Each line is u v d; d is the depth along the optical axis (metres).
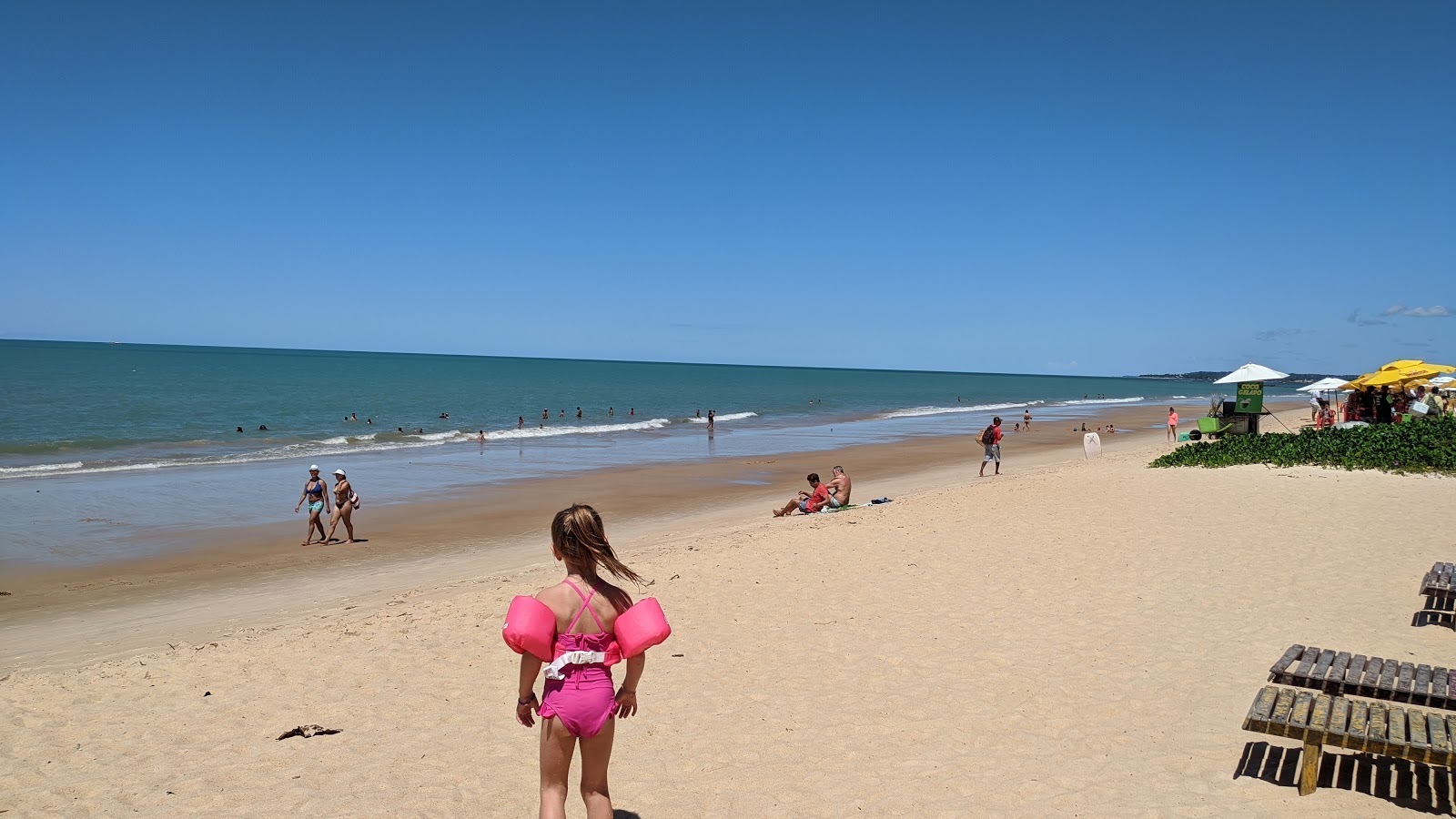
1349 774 4.59
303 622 9.06
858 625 7.63
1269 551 10.09
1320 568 9.27
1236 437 20.53
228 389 72.31
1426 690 4.68
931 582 9.08
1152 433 41.91
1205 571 9.23
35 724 5.74
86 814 4.45
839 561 10.20
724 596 8.77
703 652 7.00
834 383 154.12
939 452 31.69
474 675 6.56
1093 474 18.14
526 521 17.55
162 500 19.84
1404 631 7.04
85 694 6.32
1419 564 9.34
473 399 70.31
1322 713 4.45
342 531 16.44
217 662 7.06
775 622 7.82
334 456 29.47
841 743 5.18
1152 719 5.41
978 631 7.36
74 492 20.72
